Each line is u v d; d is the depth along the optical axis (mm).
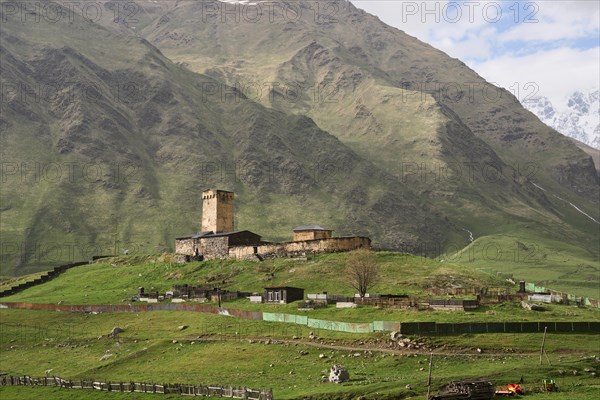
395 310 174250
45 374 162375
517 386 117188
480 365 137000
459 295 193625
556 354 143625
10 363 176125
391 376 132875
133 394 139000
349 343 155000
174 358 160750
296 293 194750
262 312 180250
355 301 182750
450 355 143875
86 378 153750
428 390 115625
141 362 161625
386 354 146250
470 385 114625
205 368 151000
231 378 142375
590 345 148375
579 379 125438
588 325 155375
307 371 142000
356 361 145000
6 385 156875
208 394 132125
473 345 148250
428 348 148000
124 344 177375
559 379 125312
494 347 147375
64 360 172625
